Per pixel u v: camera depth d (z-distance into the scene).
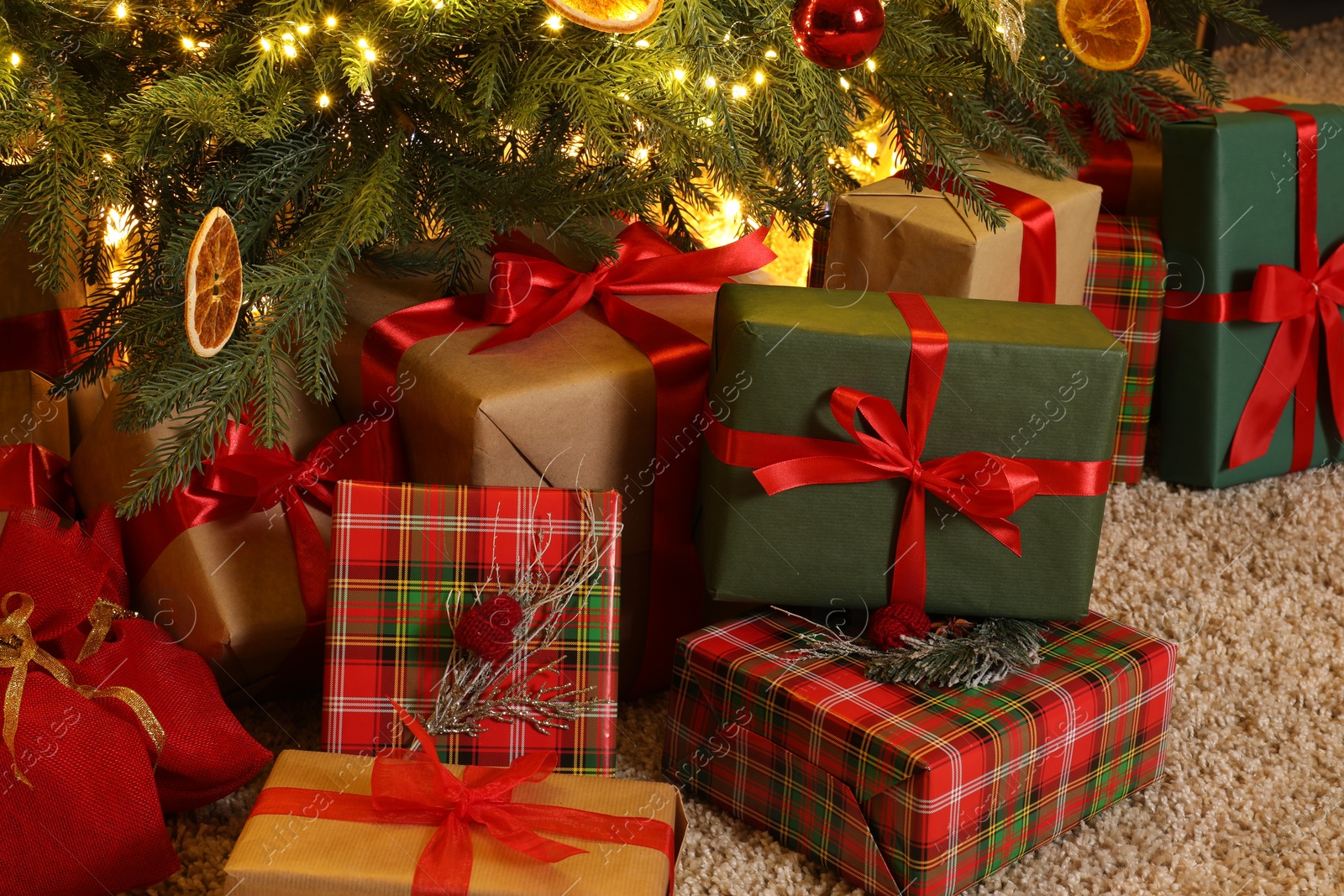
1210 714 1.86
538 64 1.73
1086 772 1.73
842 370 1.71
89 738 1.65
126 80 1.75
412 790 1.62
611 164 1.83
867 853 1.68
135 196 1.77
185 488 1.78
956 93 1.85
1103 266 2.05
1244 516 2.07
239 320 1.75
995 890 1.71
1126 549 2.02
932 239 1.90
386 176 1.74
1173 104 2.15
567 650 1.72
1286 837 1.76
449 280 1.87
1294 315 2.04
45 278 1.69
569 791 1.65
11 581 1.69
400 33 1.70
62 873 1.64
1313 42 3.08
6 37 1.67
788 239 2.21
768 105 1.77
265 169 1.74
